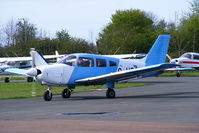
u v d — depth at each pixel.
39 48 85.94
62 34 98.75
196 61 54.50
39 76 24.28
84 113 17.28
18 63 53.59
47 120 15.09
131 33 92.31
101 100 23.95
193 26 89.94
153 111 17.36
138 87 35.62
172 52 80.81
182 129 12.41
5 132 12.55
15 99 26.02
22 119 15.67
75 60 25.45
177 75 54.84
